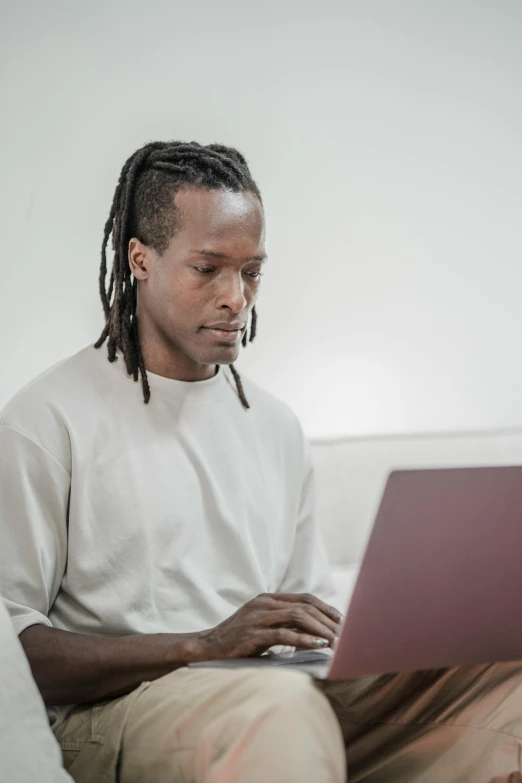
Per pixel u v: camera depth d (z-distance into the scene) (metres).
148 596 1.20
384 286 2.11
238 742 0.90
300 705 0.89
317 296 2.06
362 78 2.09
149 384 1.29
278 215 2.04
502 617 0.98
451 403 2.17
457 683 1.06
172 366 1.30
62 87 1.88
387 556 0.89
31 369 1.87
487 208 2.18
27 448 1.19
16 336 1.86
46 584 1.17
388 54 2.11
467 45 2.16
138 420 1.27
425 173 2.14
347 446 1.74
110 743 1.04
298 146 2.05
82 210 1.90
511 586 0.95
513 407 2.22
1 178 1.85
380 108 2.10
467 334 2.18
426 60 2.13
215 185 1.24
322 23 2.06
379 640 0.94
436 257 2.15
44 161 1.87
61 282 1.88
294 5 2.04
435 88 2.14
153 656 1.07
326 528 1.69
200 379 1.33
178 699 0.99
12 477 1.18
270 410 1.43
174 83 1.96
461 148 2.16
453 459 1.77
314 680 0.94
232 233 1.22
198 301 1.23
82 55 1.90
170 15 1.95
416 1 2.12
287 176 2.04
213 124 1.99
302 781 0.87
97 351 1.31
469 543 0.91
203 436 1.31
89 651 1.09
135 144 1.93
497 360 2.20
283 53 2.04
